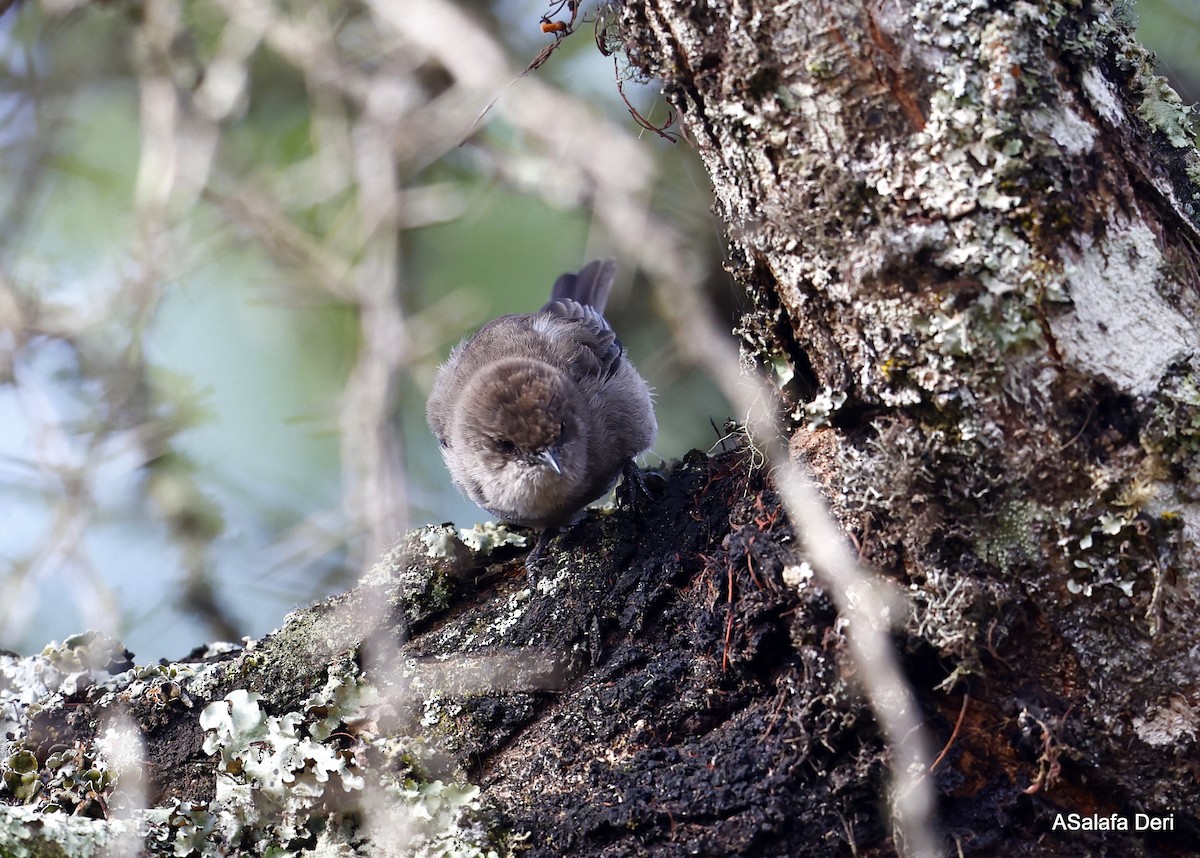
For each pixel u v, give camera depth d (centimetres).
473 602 640
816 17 493
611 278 1169
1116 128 507
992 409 496
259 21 1176
